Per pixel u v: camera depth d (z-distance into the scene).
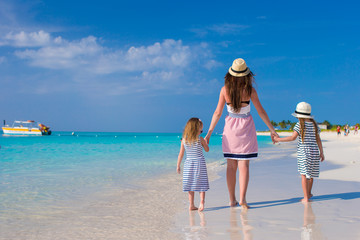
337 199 4.71
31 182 6.90
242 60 4.50
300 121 4.71
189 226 3.54
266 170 8.56
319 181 6.38
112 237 3.22
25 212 4.34
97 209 4.49
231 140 4.48
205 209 4.38
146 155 15.38
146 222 3.77
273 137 4.96
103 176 7.91
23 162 11.56
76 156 14.66
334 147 17.67
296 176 7.34
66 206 4.70
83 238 3.21
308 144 4.65
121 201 5.03
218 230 3.34
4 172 8.58
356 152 13.14
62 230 3.51
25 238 3.25
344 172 7.47
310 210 4.09
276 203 4.58
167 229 3.45
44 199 5.19
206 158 13.72
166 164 10.91
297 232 3.17
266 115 4.84
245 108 4.55
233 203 4.53
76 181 7.08
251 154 4.43
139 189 6.10
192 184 4.34
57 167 9.92
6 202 4.95
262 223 3.55
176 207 4.57
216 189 5.94
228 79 4.56
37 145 27.62
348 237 2.99
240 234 3.17
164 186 6.45
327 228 3.29
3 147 23.56
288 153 15.77
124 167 9.97
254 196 5.14
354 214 3.84
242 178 4.39
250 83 4.54
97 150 19.84
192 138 4.45
